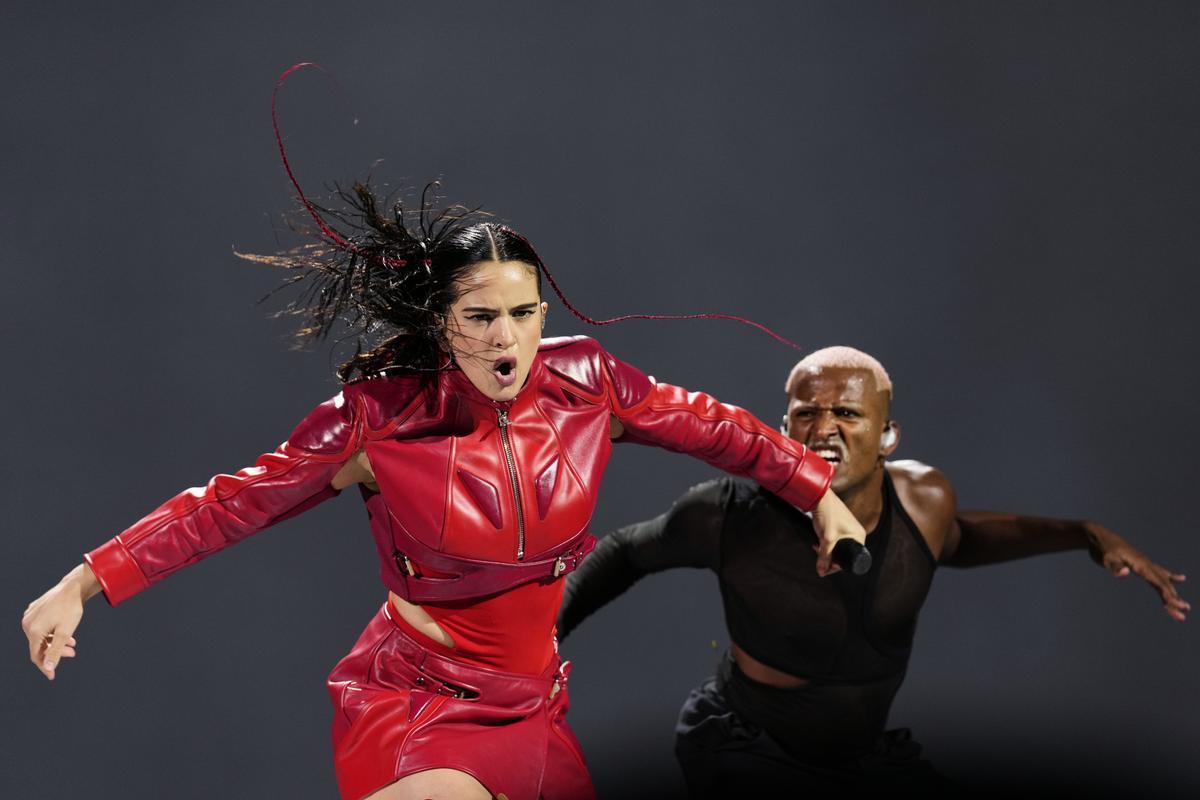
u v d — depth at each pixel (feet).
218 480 25.94
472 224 26.81
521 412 26.73
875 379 31.76
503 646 27.63
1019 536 35.42
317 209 27.48
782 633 33.17
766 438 29.17
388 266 26.21
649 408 28.30
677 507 33.88
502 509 26.22
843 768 34.30
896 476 33.86
